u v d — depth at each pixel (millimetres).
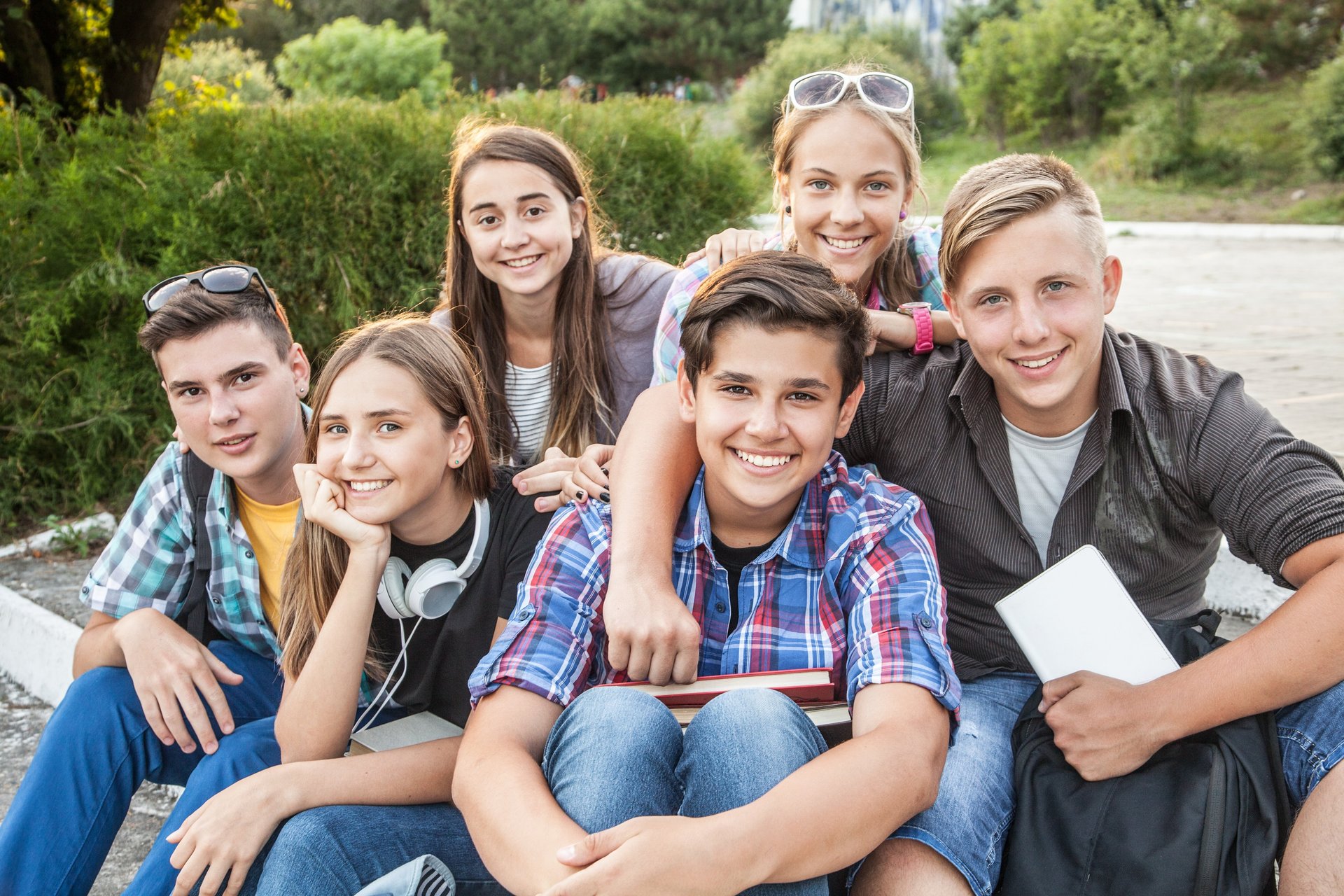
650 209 5660
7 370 4508
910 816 1599
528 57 29219
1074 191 1950
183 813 1992
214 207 4730
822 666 1891
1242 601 3246
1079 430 2084
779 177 2758
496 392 3098
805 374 1771
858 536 1920
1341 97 17438
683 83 30047
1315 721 1800
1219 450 1958
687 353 1873
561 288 3057
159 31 7059
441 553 2139
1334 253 12930
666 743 1656
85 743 2105
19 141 4988
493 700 1796
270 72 28547
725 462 1841
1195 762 1720
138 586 2350
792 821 1498
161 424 4730
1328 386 5707
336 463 2020
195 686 2215
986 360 2023
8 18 6477
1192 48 19406
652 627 1733
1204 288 10352
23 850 2033
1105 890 1696
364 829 1792
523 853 1540
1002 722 2033
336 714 1978
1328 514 1809
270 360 2285
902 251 2766
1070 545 2096
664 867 1448
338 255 4879
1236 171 18594
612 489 1984
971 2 27719
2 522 4621
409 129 5156
